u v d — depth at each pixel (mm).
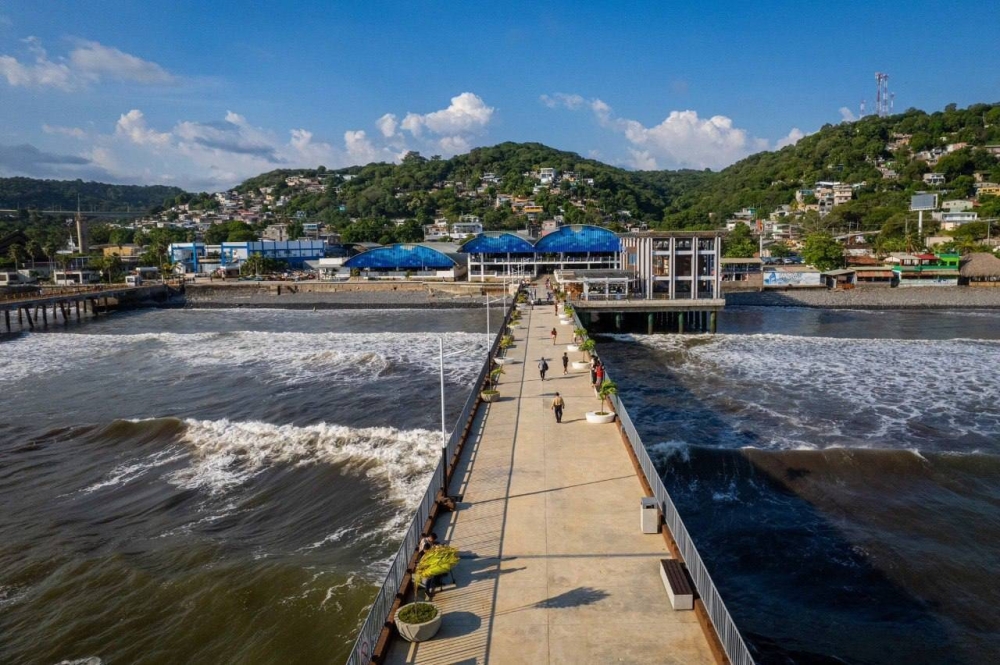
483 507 22312
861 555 26078
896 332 76688
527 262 128125
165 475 34750
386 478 32812
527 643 14820
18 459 37688
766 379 53188
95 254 185625
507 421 32656
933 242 143500
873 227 174125
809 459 34688
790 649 21062
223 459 36531
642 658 14180
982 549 26359
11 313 109125
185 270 157500
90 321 99250
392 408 46125
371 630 14359
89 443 40000
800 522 28719
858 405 45281
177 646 21281
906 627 21984
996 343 67938
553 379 42250
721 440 38562
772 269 118375
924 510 29500
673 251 79812
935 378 52656
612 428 31219
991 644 21125
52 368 62781
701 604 15594
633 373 56781
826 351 64625
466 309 104125
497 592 16953
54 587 24547
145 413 46344
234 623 22094
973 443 37500
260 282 126000
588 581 17391
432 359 62188
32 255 155000
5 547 27625
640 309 77250
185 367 61156
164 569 25500
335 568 24719
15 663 20844
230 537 27859
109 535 28484
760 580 24641
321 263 148375
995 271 111562
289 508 30438
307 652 20578
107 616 22859
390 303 110062
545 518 21297
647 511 20016
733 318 90312
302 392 50875
